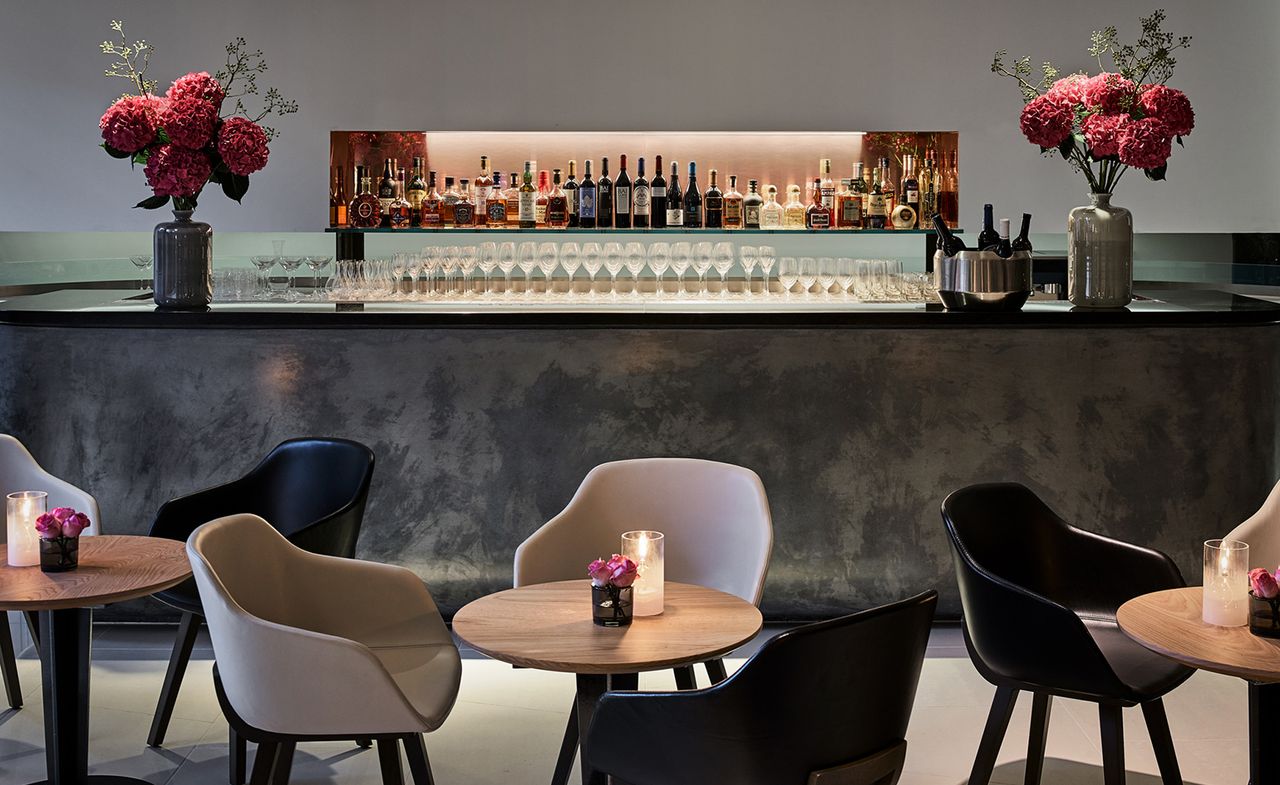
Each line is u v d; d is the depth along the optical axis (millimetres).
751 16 6922
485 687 3949
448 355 4316
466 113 6949
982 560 3096
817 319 4102
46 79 6891
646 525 3285
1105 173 4188
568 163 7039
